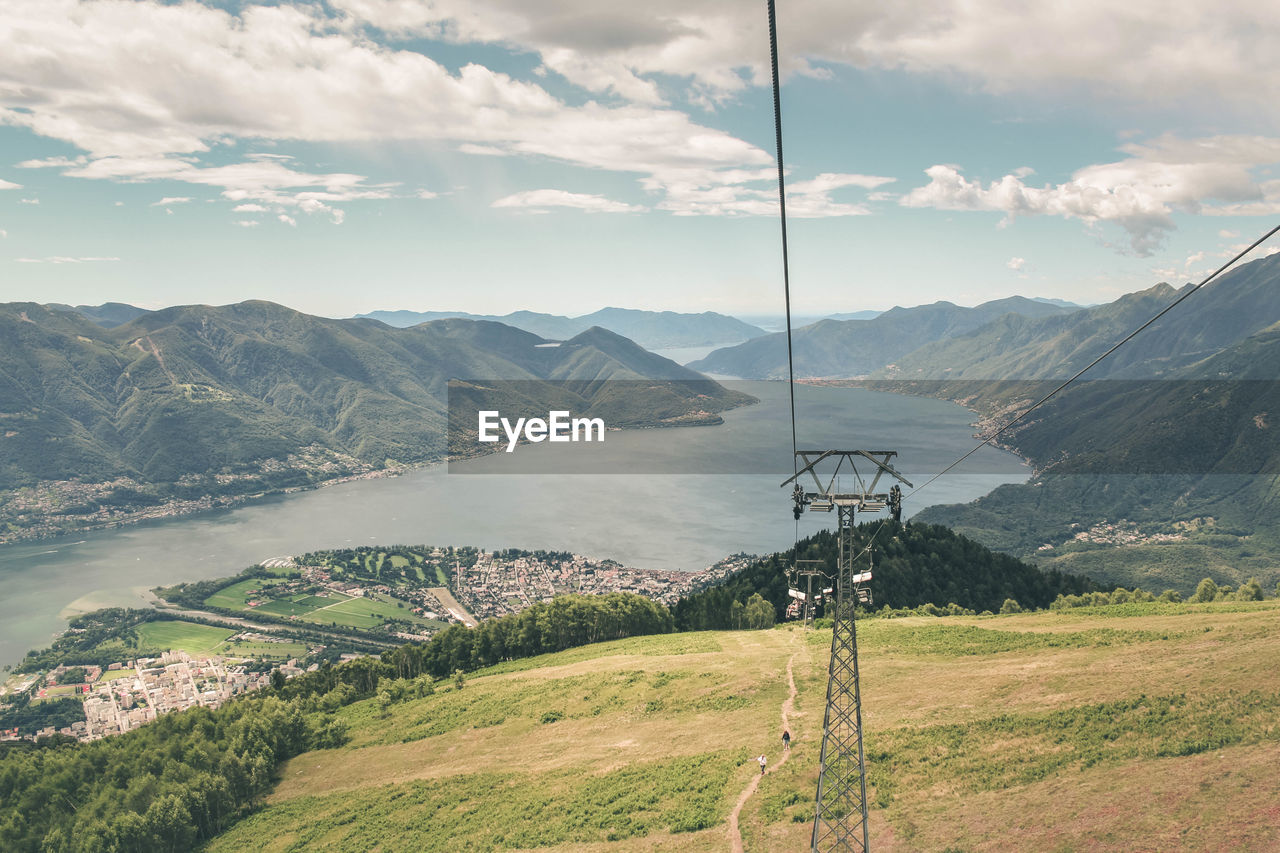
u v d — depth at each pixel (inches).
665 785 2726.4
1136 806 1911.9
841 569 1502.2
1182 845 1706.4
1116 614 4441.4
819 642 4446.4
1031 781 2185.0
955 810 2118.6
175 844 3398.1
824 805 2294.5
